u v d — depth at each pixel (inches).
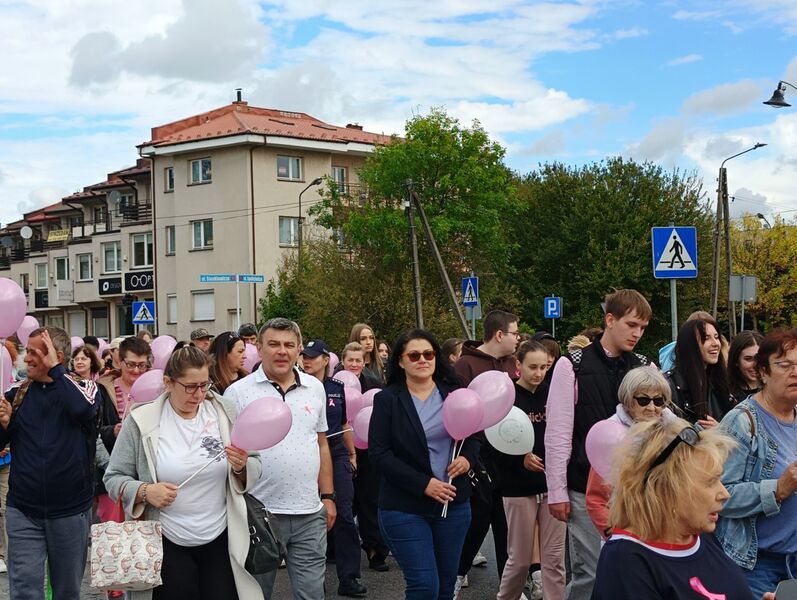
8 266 2694.4
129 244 2164.1
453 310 1327.5
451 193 1560.0
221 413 207.5
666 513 112.5
